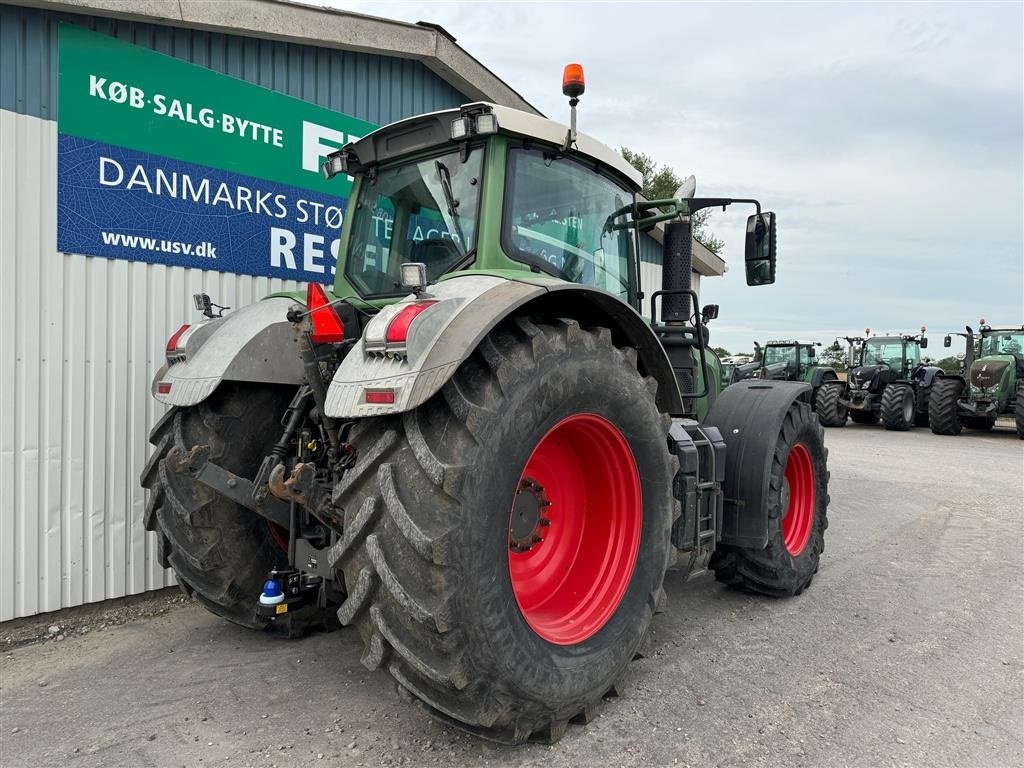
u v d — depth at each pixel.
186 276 4.10
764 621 3.58
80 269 3.66
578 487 2.82
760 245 3.76
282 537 3.24
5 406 3.42
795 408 3.89
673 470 2.88
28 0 3.35
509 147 2.78
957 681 2.90
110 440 3.78
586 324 2.82
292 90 4.59
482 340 2.22
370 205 3.26
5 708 2.66
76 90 3.61
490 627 2.05
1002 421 18.03
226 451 2.98
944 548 5.06
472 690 2.04
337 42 4.59
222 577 3.04
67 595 3.64
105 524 3.77
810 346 18.34
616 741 2.40
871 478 8.14
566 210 3.07
